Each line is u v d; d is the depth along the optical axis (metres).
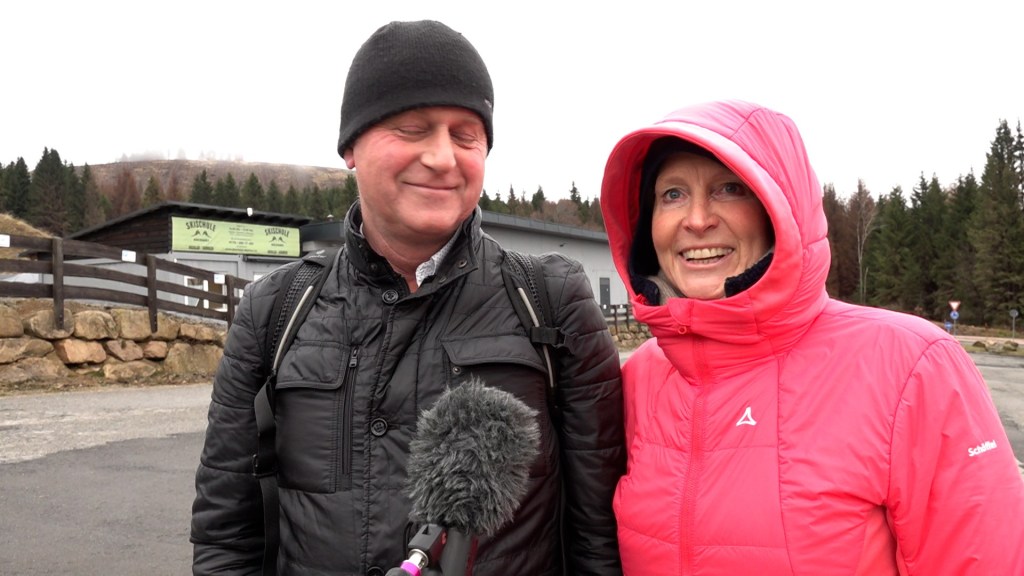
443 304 1.41
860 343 1.32
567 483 1.54
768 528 1.27
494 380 1.36
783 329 1.34
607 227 1.62
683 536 1.36
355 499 1.31
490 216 23.58
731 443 1.36
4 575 3.21
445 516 1.07
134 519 3.99
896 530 1.26
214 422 1.52
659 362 1.60
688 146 1.40
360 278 1.43
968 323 47.34
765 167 1.32
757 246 1.41
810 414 1.30
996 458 1.22
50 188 70.31
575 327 1.49
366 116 1.28
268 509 1.41
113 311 9.55
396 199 1.31
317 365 1.38
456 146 1.33
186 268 10.89
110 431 6.27
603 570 1.53
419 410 1.34
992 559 1.18
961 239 49.59
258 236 20.02
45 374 8.55
